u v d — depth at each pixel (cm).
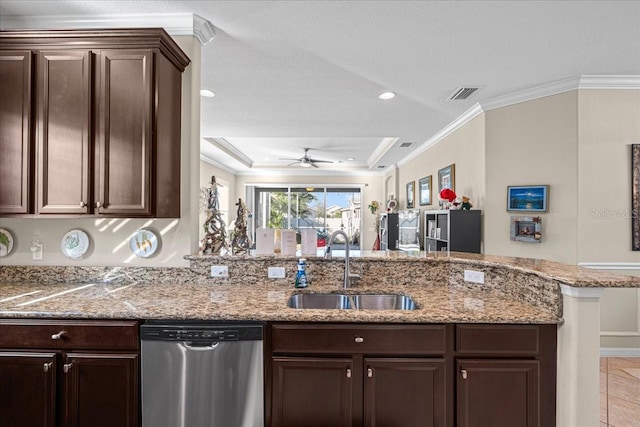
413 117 429
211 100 375
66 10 220
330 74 306
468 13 214
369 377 162
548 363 162
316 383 163
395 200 747
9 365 165
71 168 195
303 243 237
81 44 197
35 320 166
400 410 162
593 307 154
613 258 311
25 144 195
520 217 341
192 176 231
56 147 196
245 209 246
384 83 324
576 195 312
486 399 160
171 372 161
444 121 444
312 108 399
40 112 196
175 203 222
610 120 311
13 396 165
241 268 227
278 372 164
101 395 164
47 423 164
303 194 930
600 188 312
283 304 181
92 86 196
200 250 246
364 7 211
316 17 222
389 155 670
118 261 229
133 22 227
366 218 920
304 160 700
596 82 308
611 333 319
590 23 223
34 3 212
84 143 195
